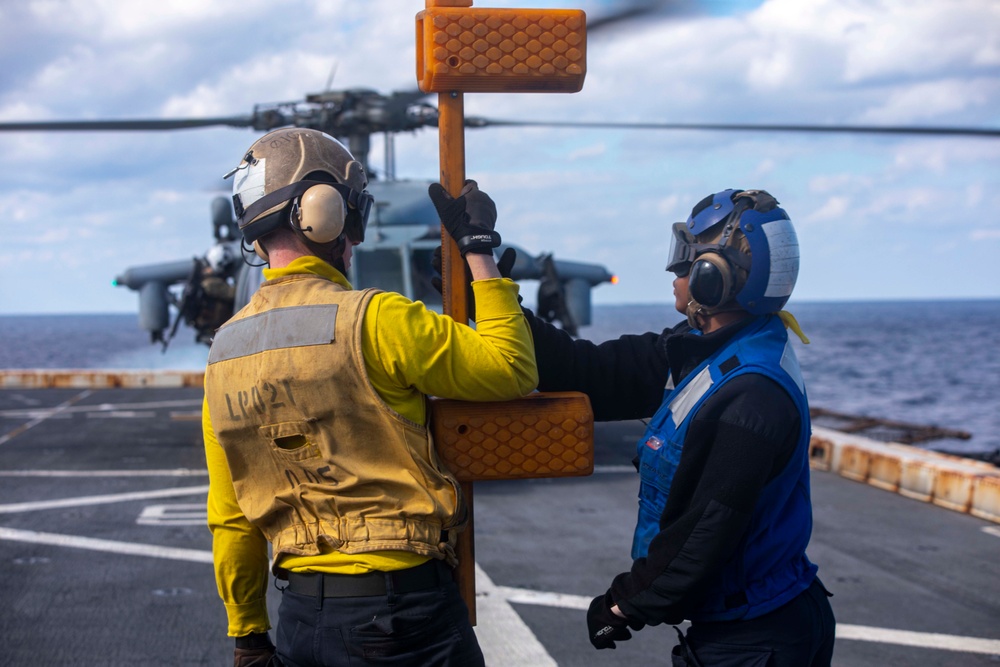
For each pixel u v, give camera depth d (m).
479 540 6.38
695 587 2.03
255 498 2.15
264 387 2.03
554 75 2.19
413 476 2.05
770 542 2.15
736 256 2.20
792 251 2.23
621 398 2.58
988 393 45.88
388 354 1.99
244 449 2.12
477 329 2.12
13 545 6.23
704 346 2.25
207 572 5.64
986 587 5.33
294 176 2.12
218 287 11.56
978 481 7.03
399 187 10.51
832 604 5.04
